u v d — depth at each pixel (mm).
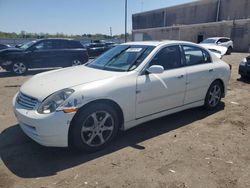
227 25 32594
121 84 3779
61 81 3717
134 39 54000
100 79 3732
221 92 5715
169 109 4570
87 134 3590
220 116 5262
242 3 36875
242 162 3459
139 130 4504
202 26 36562
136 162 3430
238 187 2922
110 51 5051
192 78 4805
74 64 12414
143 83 4012
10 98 6703
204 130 4531
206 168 3297
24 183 2965
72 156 3580
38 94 3471
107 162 3430
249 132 4469
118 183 2973
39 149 3773
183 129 4562
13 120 4953
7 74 11445
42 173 3170
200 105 5266
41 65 11664
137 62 4211
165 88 4324
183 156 3598
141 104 4062
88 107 3490
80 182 2992
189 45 4996
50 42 11820
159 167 3309
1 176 3096
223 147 3883
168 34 44500
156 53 4340
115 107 3826
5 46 19266
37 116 3271
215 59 5520
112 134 3840
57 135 3301
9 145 3902
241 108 5820
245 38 30312
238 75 10570
